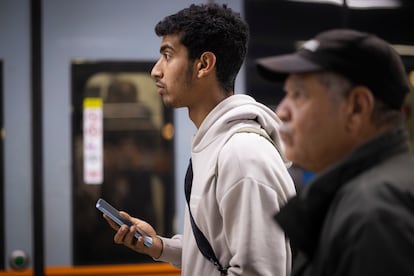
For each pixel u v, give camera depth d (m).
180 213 3.98
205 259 1.81
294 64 1.16
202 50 1.86
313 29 4.08
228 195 1.71
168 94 1.92
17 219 3.79
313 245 1.16
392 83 1.13
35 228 3.81
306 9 4.09
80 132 3.88
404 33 4.20
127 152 3.93
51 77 3.84
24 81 3.81
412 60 4.20
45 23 3.83
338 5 4.13
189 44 1.87
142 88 3.94
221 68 1.89
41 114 3.82
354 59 1.12
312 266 1.14
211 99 1.90
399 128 1.16
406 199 1.05
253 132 1.79
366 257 1.00
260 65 1.20
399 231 1.00
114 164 3.92
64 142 3.85
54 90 3.84
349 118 1.15
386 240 1.00
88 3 3.88
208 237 1.80
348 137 1.16
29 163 3.81
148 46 3.94
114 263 3.90
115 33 3.91
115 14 3.91
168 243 2.06
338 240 1.05
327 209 1.15
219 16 1.89
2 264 3.78
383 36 4.18
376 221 1.01
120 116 3.93
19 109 3.80
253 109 1.85
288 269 1.86
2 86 3.79
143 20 3.93
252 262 1.66
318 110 1.16
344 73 1.13
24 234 3.79
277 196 1.74
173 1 3.96
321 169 1.21
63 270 3.84
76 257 3.86
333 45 1.14
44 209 3.82
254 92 3.96
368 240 1.00
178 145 3.97
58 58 3.85
